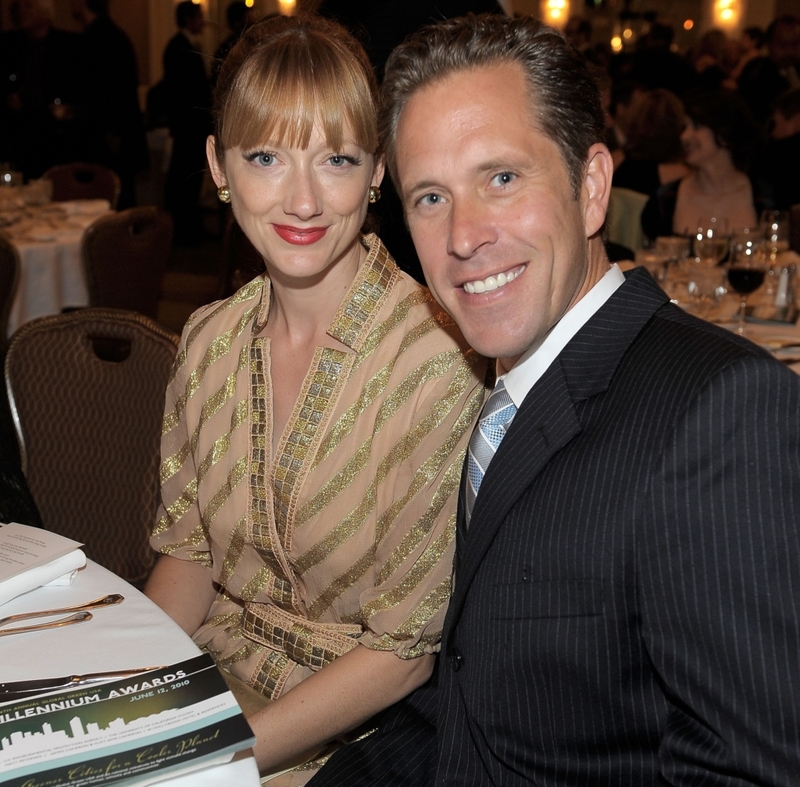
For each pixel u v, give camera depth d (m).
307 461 1.38
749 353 0.96
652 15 10.68
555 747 1.05
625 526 0.96
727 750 0.89
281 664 1.45
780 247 3.51
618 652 0.99
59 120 7.08
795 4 11.20
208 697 0.94
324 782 1.28
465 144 1.04
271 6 9.47
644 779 1.02
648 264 3.23
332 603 1.42
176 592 1.55
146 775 0.84
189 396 1.52
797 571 0.88
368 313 1.40
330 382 1.38
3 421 1.97
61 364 1.98
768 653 0.87
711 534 0.90
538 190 1.05
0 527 1.26
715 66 7.54
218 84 1.36
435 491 1.31
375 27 2.22
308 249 1.36
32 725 0.90
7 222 4.29
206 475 1.48
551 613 1.01
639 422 0.98
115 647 1.05
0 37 7.07
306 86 1.28
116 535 1.95
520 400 1.17
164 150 8.96
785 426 0.90
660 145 4.41
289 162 1.32
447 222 1.09
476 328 1.11
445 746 1.18
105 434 1.96
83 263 4.08
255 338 1.47
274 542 1.42
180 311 6.03
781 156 4.72
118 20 10.80
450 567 1.32
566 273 1.08
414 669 1.32
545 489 1.02
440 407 1.32
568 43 1.06
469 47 1.05
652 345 1.04
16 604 1.15
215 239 8.58
